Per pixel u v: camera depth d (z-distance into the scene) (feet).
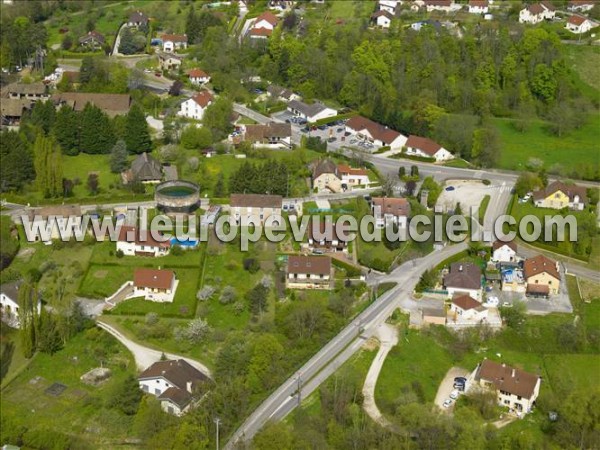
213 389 645.10
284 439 581.12
